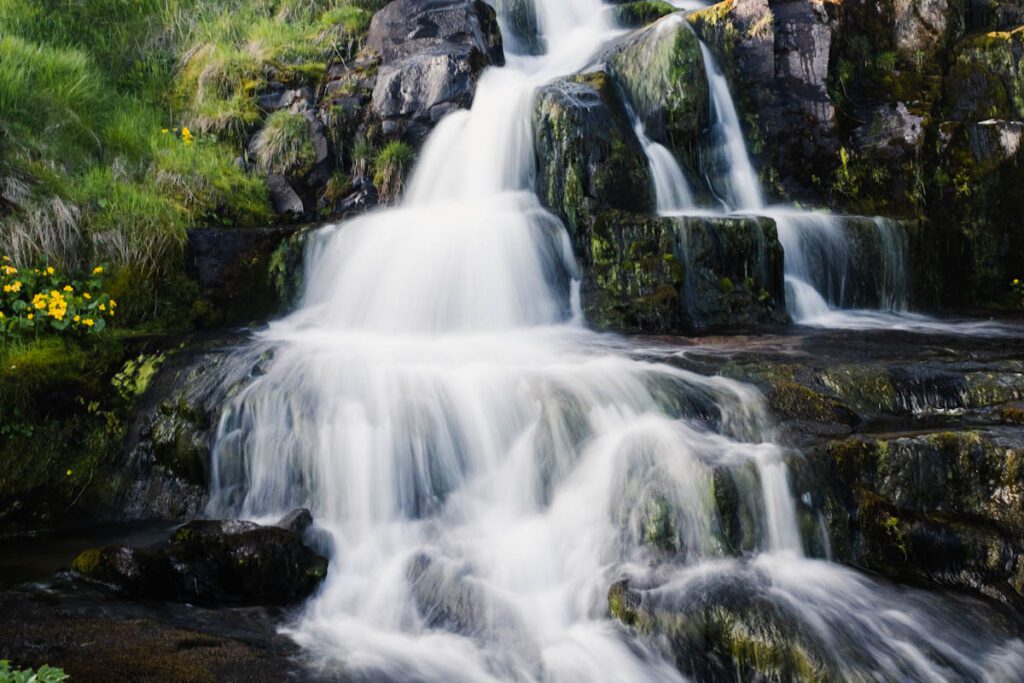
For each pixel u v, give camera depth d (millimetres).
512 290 8969
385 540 6098
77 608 4992
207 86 12086
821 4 11766
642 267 8930
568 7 14086
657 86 10930
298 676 4449
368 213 10445
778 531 5637
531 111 10148
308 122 11547
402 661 4746
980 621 5020
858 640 4762
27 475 6891
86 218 8891
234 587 5398
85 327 7812
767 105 11672
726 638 4805
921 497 5801
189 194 10242
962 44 12430
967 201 11648
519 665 4812
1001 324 9500
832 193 11492
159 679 4211
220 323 9211
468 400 6684
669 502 5652
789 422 6348
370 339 8445
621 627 5031
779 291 9523
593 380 6664
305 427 6605
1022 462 5605
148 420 7234
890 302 10656
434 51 11445
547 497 6223
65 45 12227
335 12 13188
